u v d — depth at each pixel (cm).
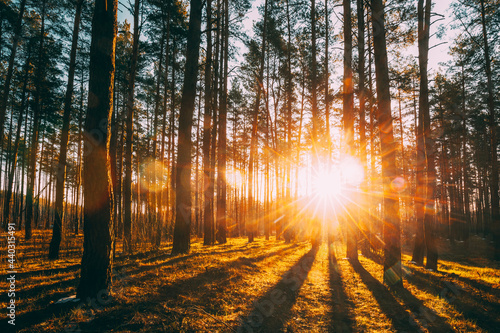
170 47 1803
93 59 449
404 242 2738
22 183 2522
